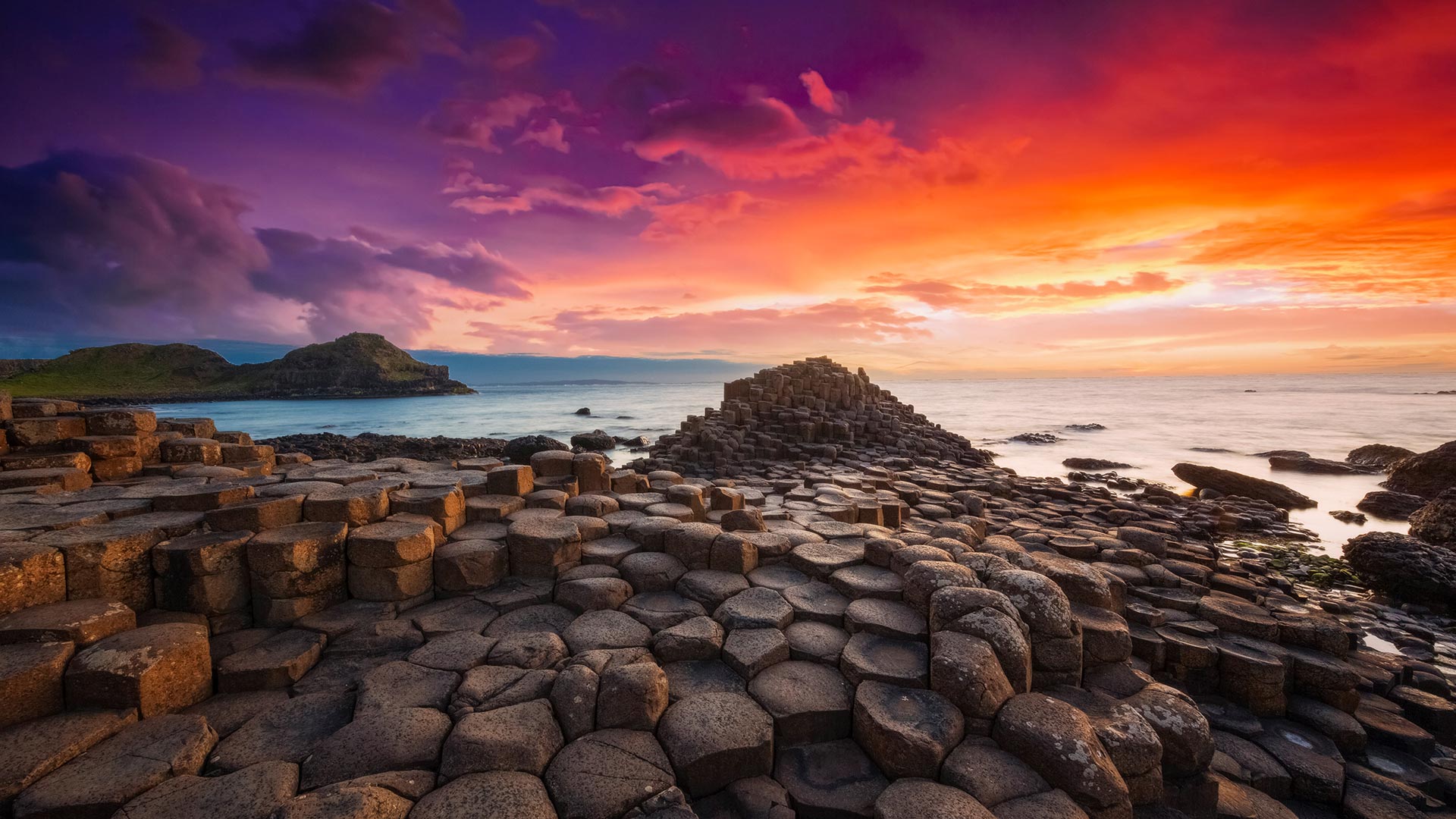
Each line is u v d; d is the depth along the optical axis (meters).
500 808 3.47
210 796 3.53
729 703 4.56
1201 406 71.94
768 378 26.78
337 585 5.79
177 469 8.17
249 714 4.50
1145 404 77.12
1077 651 5.23
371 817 3.29
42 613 4.41
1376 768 5.71
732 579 6.50
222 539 5.39
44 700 3.97
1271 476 26.00
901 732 4.21
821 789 4.17
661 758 4.09
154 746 3.85
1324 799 5.22
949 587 5.39
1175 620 7.17
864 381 34.88
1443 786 5.48
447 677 4.79
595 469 8.77
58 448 7.82
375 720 4.20
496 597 6.10
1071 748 4.07
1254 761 5.42
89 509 5.75
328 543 5.70
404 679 4.76
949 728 4.31
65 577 4.74
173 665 4.37
